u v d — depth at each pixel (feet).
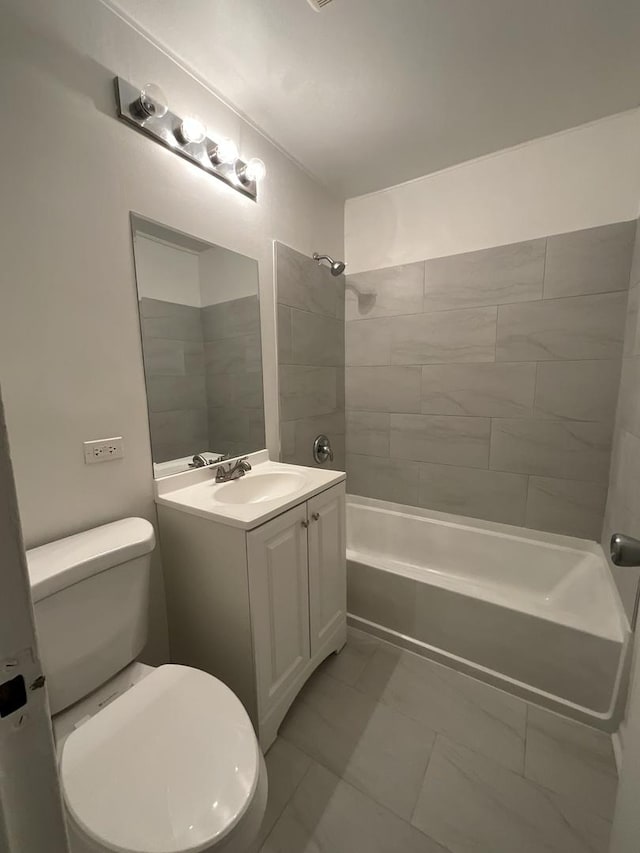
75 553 3.25
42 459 3.42
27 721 0.92
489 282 6.45
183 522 4.15
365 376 7.93
